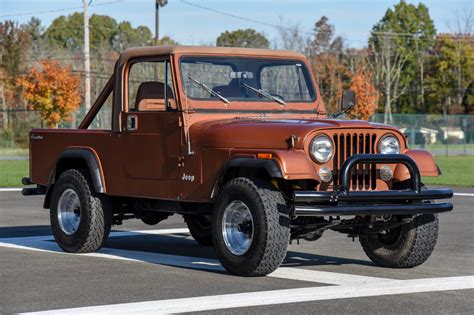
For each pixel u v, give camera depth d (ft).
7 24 249.75
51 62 169.27
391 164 32.91
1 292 29.01
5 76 235.20
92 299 27.73
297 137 31.17
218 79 35.88
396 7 344.69
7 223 52.34
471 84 313.94
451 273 33.12
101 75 226.99
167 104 35.24
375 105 208.64
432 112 315.99
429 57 320.91
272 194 31.19
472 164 145.28
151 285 30.19
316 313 25.54
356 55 280.31
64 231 39.27
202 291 29.01
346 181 30.73
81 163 40.50
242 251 31.86
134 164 36.47
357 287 29.71
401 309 26.13
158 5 150.92
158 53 35.96
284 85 37.47
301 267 34.63
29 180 42.29
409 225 33.81
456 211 60.18
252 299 27.55
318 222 33.91
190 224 41.68
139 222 52.80
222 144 32.83
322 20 277.64
